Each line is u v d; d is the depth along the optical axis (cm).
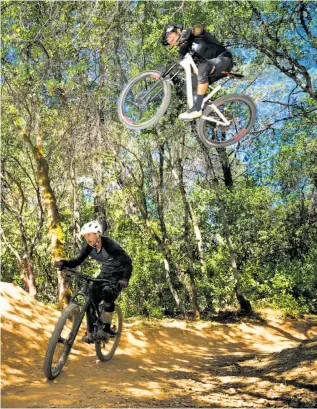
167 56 1166
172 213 1670
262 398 576
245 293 1525
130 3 1178
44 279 1611
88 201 1555
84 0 1073
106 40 1138
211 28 1128
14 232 1468
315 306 1670
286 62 1433
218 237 1681
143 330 1084
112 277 678
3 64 1088
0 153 1216
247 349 1141
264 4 1167
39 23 1132
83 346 789
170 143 1439
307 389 584
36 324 821
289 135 1506
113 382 627
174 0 1197
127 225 1427
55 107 1214
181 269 1466
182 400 565
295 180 1675
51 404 506
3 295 861
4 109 1095
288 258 1755
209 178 1636
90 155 1262
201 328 1255
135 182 1397
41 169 1046
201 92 563
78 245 1355
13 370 625
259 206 1661
